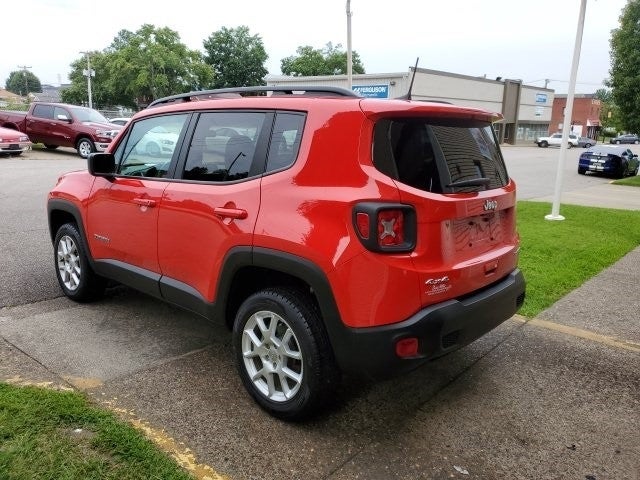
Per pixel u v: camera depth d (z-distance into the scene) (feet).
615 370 12.50
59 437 8.81
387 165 8.64
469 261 9.61
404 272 8.48
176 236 11.60
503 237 11.06
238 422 9.88
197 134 11.67
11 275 18.07
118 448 8.61
